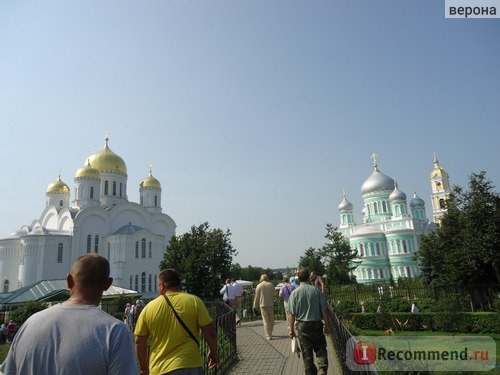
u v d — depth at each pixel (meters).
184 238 31.59
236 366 10.82
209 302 22.14
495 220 27.47
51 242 54.12
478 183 28.92
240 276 116.31
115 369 3.06
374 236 70.00
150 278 57.94
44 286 40.06
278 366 10.62
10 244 58.03
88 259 3.65
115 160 67.31
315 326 8.14
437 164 78.12
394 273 67.19
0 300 40.56
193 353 5.33
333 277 47.72
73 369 2.96
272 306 15.28
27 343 3.11
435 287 30.81
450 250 30.19
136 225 63.44
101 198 64.50
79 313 3.28
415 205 79.31
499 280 27.38
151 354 5.41
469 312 24.50
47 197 67.56
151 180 72.38
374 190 76.62
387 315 26.36
